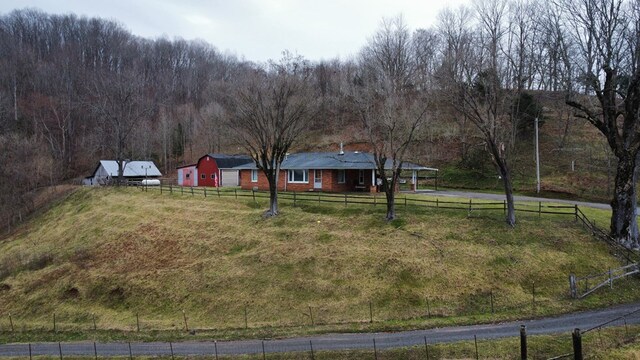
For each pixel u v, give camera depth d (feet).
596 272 88.53
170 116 336.49
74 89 333.21
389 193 110.93
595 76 97.25
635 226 98.22
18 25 437.17
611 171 178.29
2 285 115.75
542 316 75.05
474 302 81.30
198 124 328.49
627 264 90.53
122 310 94.02
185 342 76.69
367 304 82.79
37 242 149.38
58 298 103.09
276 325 80.02
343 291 86.99
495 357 61.31
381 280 88.38
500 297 81.97
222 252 107.55
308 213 121.70
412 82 201.05
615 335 65.41
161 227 129.08
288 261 97.86
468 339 67.72
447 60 161.79
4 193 217.36
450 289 84.48
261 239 108.88
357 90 189.67
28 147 258.78
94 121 319.88
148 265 108.88
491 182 189.37
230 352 70.08
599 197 155.63
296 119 123.95
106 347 78.28
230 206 138.82
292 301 86.33
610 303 78.95
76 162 296.71
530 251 93.97
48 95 337.72
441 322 75.36
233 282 94.53
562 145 207.10
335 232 107.65
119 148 219.00
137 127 299.58
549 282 85.92
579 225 104.32
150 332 82.79
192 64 447.01
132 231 130.93
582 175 180.24
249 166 173.88
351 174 158.30
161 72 424.46
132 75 305.12
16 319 98.32
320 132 273.75
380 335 72.13
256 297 88.94
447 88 123.54
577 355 55.26
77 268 114.62
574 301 79.97
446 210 115.24
